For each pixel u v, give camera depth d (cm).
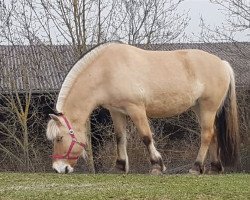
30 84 1370
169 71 798
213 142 870
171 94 797
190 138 1442
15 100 1462
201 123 848
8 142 1412
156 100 789
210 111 841
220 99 847
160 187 623
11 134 1307
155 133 1414
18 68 1421
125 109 770
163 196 568
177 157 1418
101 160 1350
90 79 769
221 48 1538
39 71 1443
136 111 766
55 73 1455
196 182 666
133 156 1311
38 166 1349
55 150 766
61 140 759
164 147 1475
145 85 775
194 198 561
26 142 1298
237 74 1470
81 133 769
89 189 617
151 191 592
